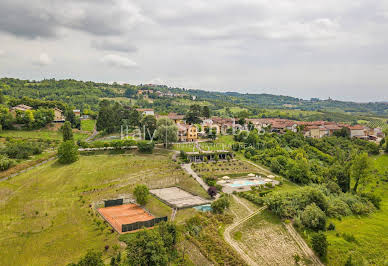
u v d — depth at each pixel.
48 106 169.12
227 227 61.19
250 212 68.94
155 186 81.94
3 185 68.69
